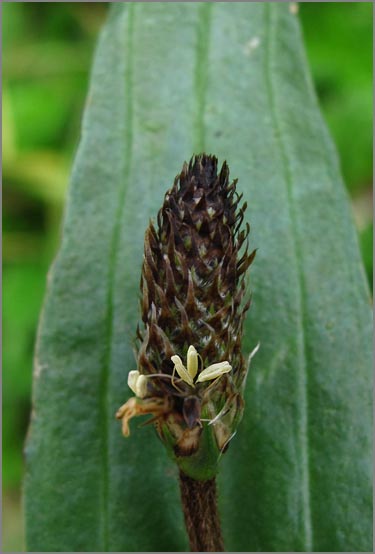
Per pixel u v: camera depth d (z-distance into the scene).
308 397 0.12
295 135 0.13
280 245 0.12
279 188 0.12
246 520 0.12
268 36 0.13
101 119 0.12
